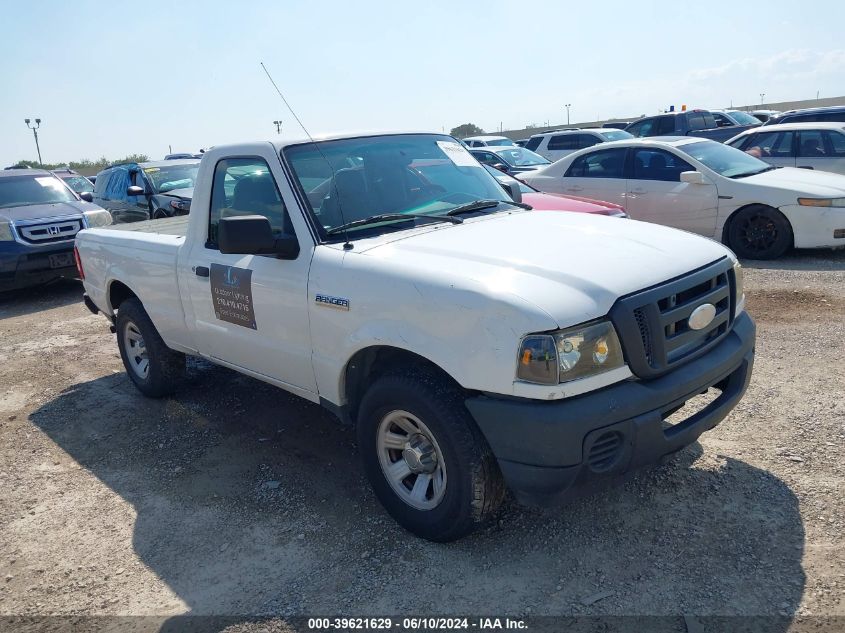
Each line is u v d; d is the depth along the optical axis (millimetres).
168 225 5965
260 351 4172
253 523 3793
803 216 8617
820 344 5660
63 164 44281
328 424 5008
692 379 3111
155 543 3701
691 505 3562
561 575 3129
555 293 2918
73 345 7672
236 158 4289
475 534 3492
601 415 2842
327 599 3121
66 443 5086
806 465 3842
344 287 3488
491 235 3648
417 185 4312
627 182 10133
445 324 3051
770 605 2830
